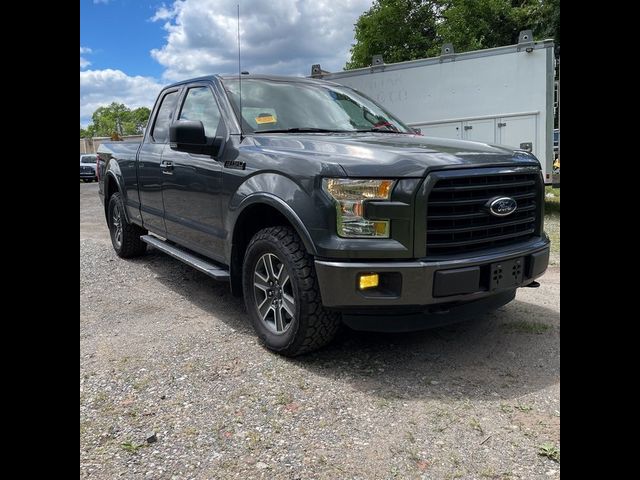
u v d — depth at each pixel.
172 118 4.98
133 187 5.62
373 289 2.93
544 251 3.39
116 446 2.43
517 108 9.88
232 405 2.80
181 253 4.69
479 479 2.20
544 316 4.14
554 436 2.49
